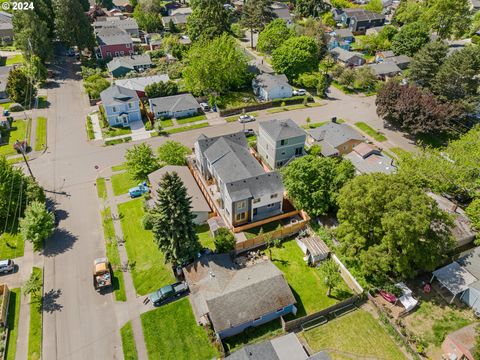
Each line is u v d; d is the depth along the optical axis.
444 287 39.81
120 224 48.38
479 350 29.47
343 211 41.41
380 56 104.88
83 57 101.56
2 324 35.75
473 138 54.16
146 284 40.31
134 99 72.06
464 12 109.81
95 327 35.97
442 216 38.06
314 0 139.00
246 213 48.28
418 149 60.00
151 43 109.81
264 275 37.72
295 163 48.03
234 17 139.88
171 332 35.50
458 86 70.81
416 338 34.50
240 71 84.19
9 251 44.34
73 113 77.00
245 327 35.62
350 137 62.38
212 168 53.84
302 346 32.94
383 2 157.62
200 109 78.69
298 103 83.19
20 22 90.56
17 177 49.28
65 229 47.56
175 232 39.19
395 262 37.44
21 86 78.38
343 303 37.72
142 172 55.69
